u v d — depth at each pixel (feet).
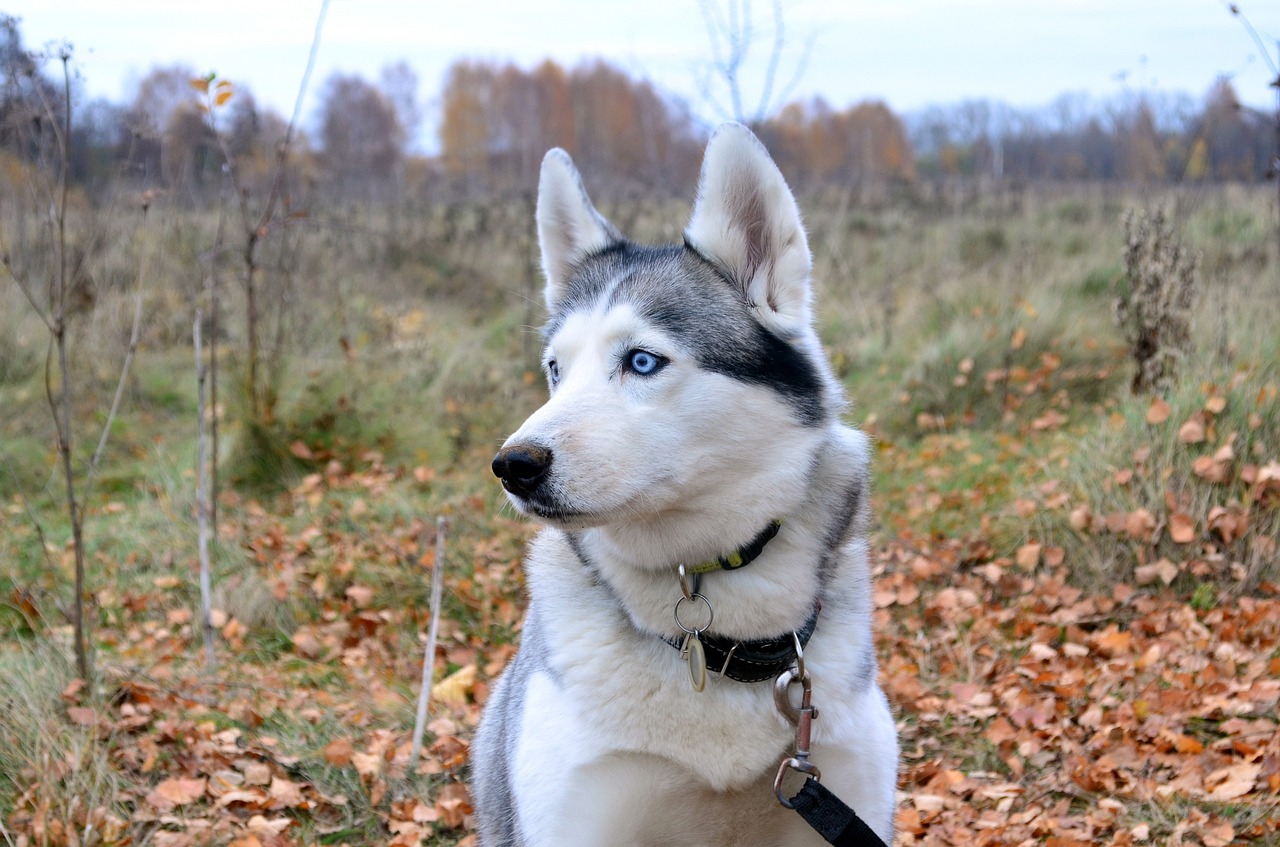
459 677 15.79
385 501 22.79
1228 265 34.65
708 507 8.29
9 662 14.71
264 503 23.95
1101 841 11.51
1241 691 13.93
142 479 25.71
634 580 8.42
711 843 8.80
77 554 13.94
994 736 13.66
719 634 8.32
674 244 9.88
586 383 8.44
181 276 37.88
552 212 10.36
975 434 25.82
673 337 8.33
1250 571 17.07
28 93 23.03
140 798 12.32
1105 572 17.87
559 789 8.30
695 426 8.23
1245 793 11.78
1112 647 15.79
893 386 28.76
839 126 98.73
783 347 8.65
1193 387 19.90
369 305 38.93
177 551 20.75
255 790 12.66
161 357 33.40
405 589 19.06
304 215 26.21
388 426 26.78
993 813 12.10
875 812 8.74
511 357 34.40
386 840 12.16
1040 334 28.66
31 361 31.81
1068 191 69.00
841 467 8.80
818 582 8.54
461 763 13.32
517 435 8.04
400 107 99.35
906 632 17.24
